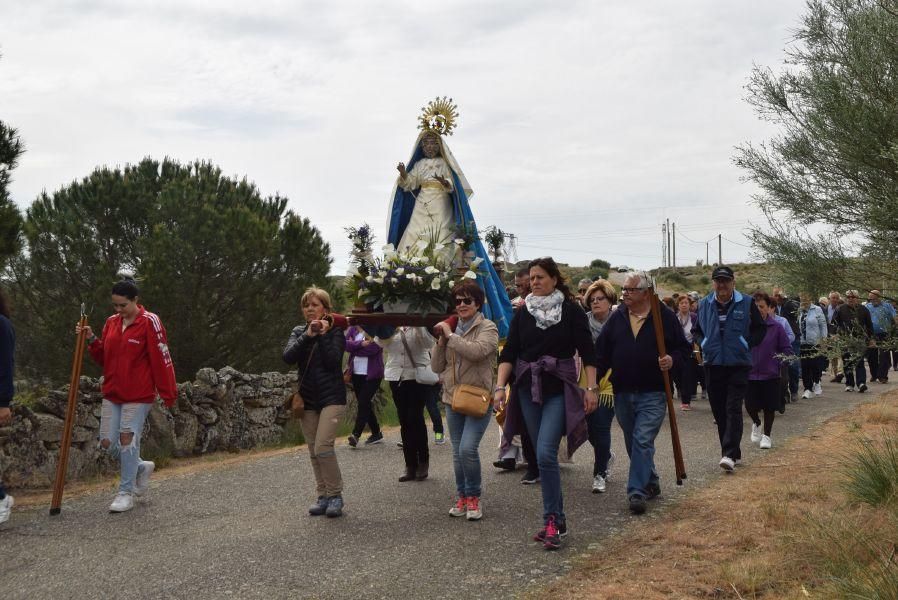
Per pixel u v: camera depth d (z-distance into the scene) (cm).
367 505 692
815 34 886
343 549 554
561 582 471
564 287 602
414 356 792
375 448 1037
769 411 933
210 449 1072
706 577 462
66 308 1511
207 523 637
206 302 1567
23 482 800
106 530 618
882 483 585
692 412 1323
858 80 832
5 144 971
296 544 567
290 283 1692
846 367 848
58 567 523
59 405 862
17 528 626
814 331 1441
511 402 630
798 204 880
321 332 650
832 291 884
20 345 1517
